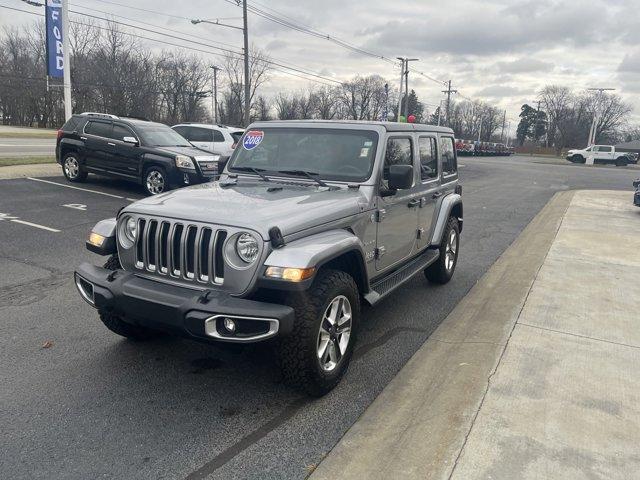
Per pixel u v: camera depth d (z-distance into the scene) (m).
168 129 13.04
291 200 3.82
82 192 11.90
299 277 3.14
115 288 3.46
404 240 5.13
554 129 110.56
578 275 7.08
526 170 35.19
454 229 6.70
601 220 12.34
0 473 2.76
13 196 10.96
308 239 3.48
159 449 3.03
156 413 3.40
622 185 24.89
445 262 6.39
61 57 17.75
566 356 4.39
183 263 3.40
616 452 3.08
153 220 3.51
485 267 7.57
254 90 69.25
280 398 3.65
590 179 28.47
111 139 12.27
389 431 3.28
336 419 3.41
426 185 5.65
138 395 3.61
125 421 3.29
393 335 4.89
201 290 3.36
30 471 2.79
